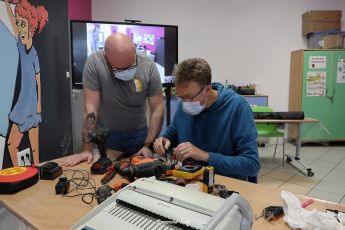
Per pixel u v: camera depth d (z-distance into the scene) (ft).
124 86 5.70
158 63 11.10
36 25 6.42
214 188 3.49
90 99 5.61
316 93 14.73
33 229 2.83
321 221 2.57
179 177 3.77
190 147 4.17
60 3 7.21
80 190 3.63
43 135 6.78
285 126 14.24
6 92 5.67
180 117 5.02
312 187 9.77
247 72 16.01
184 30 15.64
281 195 3.19
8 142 5.74
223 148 4.49
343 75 14.58
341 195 9.11
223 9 15.57
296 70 15.14
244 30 15.70
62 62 7.40
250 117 4.41
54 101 7.13
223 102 4.45
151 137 5.87
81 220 2.40
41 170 3.99
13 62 5.81
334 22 14.66
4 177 3.60
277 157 13.42
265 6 15.48
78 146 8.24
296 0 15.38
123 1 15.62
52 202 3.30
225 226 1.99
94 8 15.93
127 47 4.93
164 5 15.48
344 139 15.11
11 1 5.70
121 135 6.31
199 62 4.08
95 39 10.28
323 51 14.42
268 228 2.72
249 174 4.20
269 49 15.79
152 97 6.17
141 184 2.64
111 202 2.54
